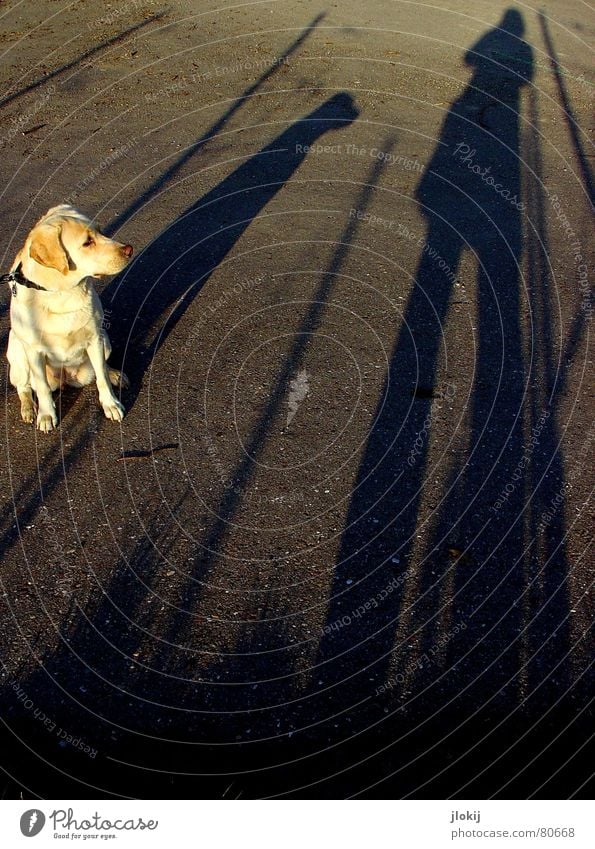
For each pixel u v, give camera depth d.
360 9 10.58
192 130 7.40
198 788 2.65
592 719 2.79
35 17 10.69
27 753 2.74
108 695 2.91
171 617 3.18
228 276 5.32
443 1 10.89
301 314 4.93
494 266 5.35
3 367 4.52
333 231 5.78
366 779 2.66
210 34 9.78
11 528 3.57
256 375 4.46
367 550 3.44
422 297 5.06
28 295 3.75
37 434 4.09
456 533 3.50
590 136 7.11
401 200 6.15
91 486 3.79
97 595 3.27
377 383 4.38
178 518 3.61
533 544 3.43
